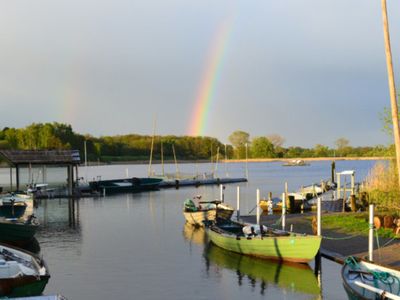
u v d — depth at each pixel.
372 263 16.86
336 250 24.50
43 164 67.25
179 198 63.47
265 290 20.08
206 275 22.50
